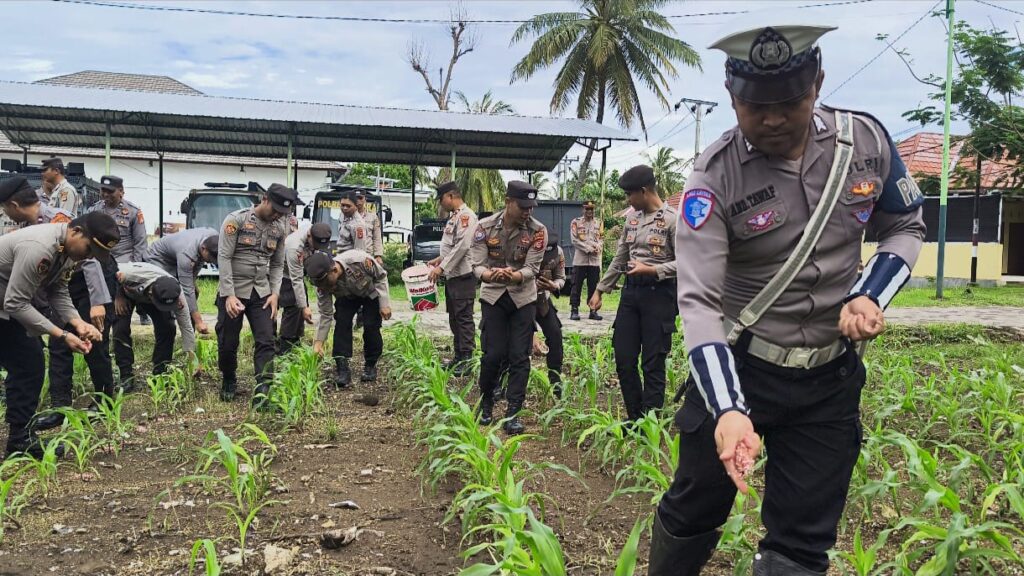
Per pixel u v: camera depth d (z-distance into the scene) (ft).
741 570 9.42
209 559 9.73
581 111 103.55
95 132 66.69
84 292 20.59
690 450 7.69
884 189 7.38
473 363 23.93
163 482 15.07
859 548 9.38
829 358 7.42
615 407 22.02
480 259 19.43
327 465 16.25
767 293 7.24
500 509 9.86
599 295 19.75
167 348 23.54
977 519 12.78
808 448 7.55
